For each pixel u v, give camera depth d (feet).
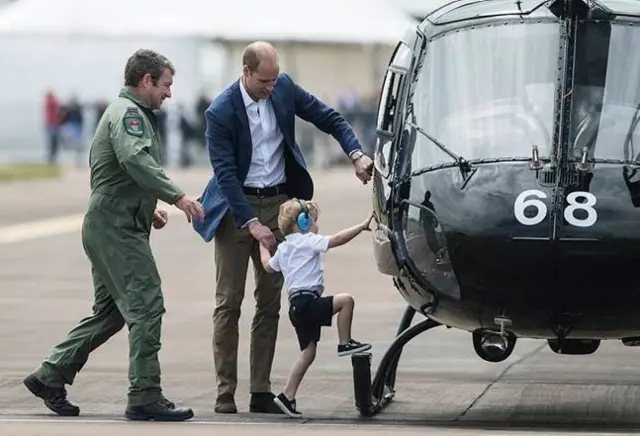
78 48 515.09
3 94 519.60
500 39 99.96
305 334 101.14
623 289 90.33
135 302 98.48
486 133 96.32
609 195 91.25
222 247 105.29
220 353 105.29
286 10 443.32
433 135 98.07
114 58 515.09
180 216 314.55
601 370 128.06
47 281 199.41
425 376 123.95
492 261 91.25
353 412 105.29
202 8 433.48
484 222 91.76
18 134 520.01
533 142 94.73
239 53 498.69
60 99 515.91
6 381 120.37
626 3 101.19
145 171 95.86
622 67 97.40
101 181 98.94
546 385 119.75
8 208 335.26
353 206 322.96
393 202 98.07
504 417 103.71
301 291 100.53
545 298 90.89
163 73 99.09
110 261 98.78
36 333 151.02
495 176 93.61
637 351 139.74
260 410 105.81
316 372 125.80
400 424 99.45
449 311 94.84
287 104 105.70
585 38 98.37
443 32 102.17
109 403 109.40
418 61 101.91
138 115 97.55
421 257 95.30
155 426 94.99
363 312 166.61
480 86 98.78
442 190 94.79
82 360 102.73
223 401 104.94
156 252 239.09
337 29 435.12
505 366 130.11
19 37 513.45
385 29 447.83
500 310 92.12
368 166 105.70
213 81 491.31
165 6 436.35
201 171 461.37
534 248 90.33
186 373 126.00
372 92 543.80
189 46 484.74
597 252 89.76
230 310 105.19
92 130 508.94
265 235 101.65
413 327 103.91
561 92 96.48
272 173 105.60
